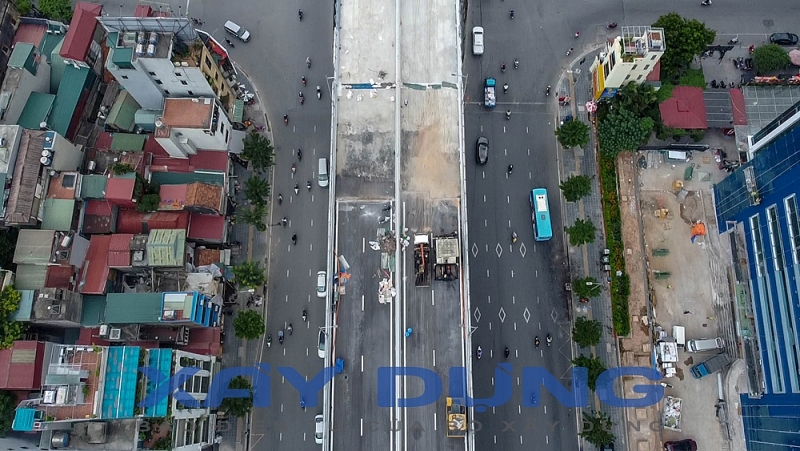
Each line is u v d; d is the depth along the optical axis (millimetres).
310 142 103062
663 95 99438
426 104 86938
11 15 97625
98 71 99188
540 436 90188
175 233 87250
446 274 79812
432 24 89688
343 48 88688
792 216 78750
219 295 90562
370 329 79562
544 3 109938
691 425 90625
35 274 83312
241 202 99875
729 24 109062
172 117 86500
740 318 92438
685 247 98000
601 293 95562
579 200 99938
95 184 87625
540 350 93625
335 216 83375
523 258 97562
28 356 77125
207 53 88375
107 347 71938
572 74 106875
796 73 103938
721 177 100938
